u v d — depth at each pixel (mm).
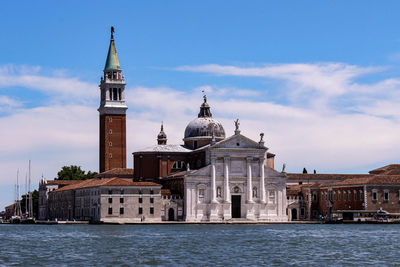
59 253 107688
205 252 108438
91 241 132000
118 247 117500
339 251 110375
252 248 115500
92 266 91500
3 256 103625
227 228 184750
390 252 108750
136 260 97562
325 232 162125
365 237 142375
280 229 178500
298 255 104312
